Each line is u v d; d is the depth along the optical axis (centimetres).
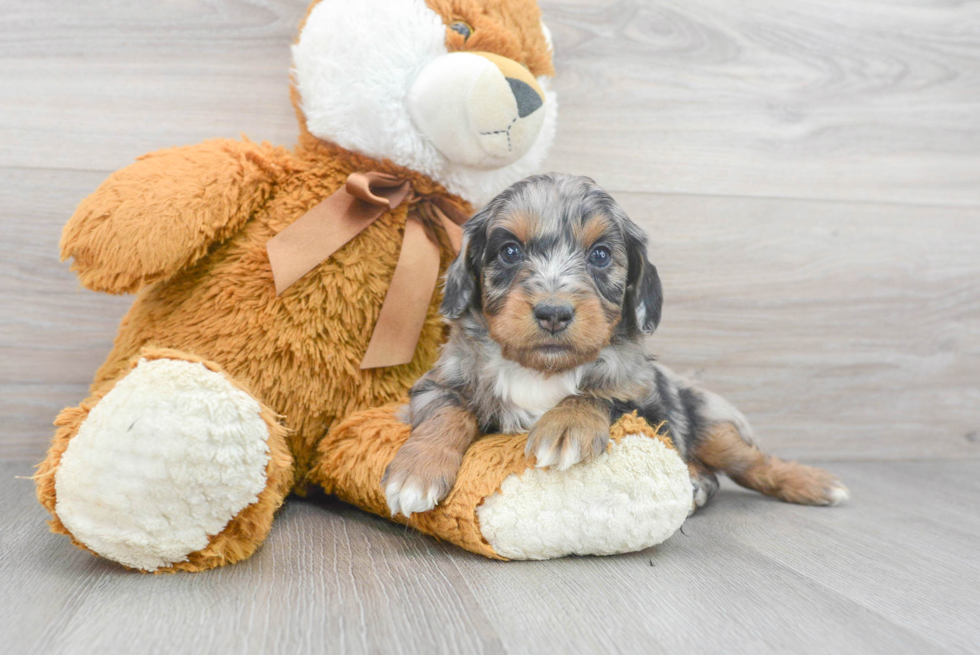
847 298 84
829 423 84
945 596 50
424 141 59
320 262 58
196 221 56
